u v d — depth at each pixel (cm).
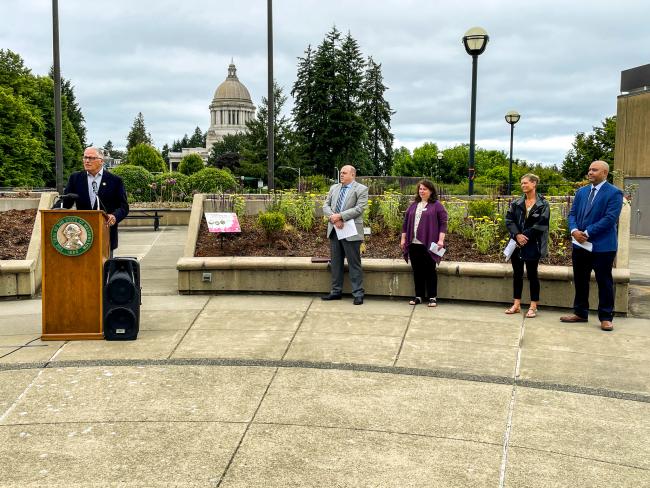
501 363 608
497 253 959
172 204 2381
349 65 7069
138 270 682
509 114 3041
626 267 820
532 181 774
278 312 812
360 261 864
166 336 692
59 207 718
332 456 403
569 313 822
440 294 879
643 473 387
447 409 487
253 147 6731
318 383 543
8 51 6362
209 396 509
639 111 2325
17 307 841
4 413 471
